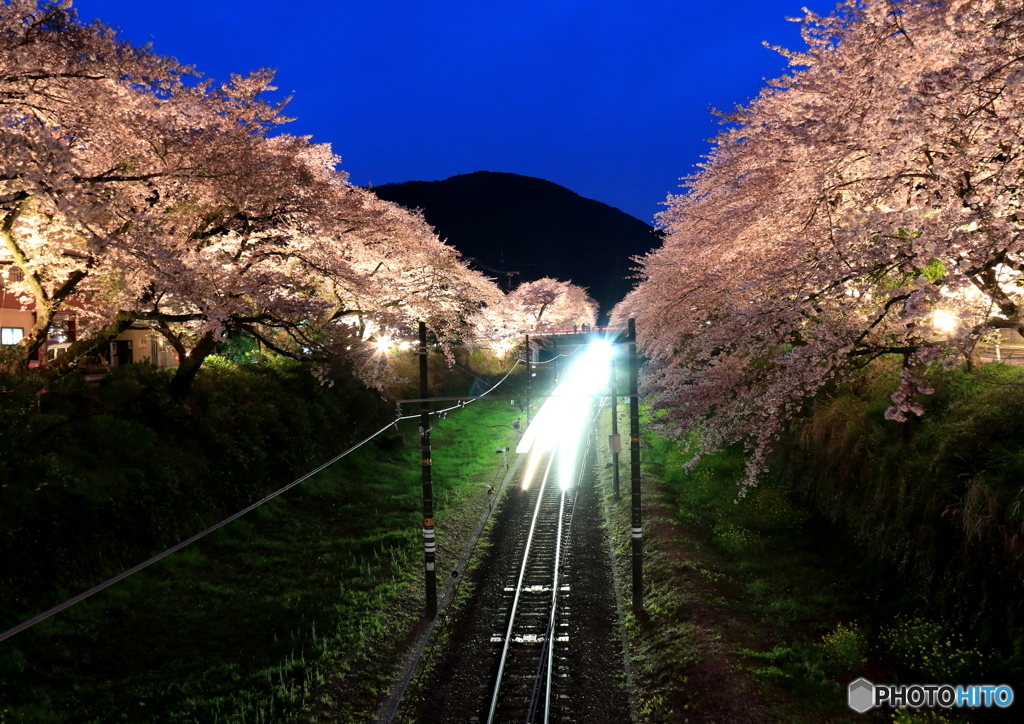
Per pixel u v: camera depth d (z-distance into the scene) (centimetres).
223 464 1798
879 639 1091
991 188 841
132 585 1270
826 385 1669
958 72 771
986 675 902
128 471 1443
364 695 1066
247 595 1376
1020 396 1079
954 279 768
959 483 1078
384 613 1344
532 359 5669
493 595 1506
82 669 1038
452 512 2102
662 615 1306
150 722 937
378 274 2330
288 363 2555
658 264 2422
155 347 2853
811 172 1045
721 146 1691
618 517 2003
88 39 1177
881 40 967
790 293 1064
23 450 1269
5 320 2234
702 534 1733
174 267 1257
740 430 1126
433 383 3919
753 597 1323
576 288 7931
